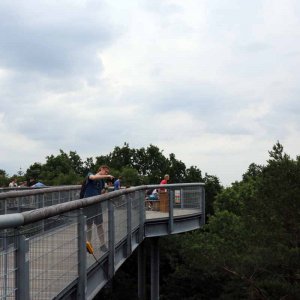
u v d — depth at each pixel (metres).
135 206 14.38
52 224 5.62
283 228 19.33
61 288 5.96
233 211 47.03
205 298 37.12
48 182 61.84
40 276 5.23
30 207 12.84
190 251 22.36
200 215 20.97
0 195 9.84
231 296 25.59
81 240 6.74
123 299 37.94
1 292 4.17
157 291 22.02
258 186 21.56
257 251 19.06
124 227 11.86
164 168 85.25
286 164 20.55
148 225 17.89
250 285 20.16
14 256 4.47
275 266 19.30
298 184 19.95
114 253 9.72
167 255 38.91
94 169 85.94
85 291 6.79
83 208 7.08
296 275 19.66
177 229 19.22
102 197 8.04
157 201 19.45
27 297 4.55
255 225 20.02
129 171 70.19
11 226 4.21
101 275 8.91
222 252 20.67
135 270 41.16
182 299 38.00
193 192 20.84
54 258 5.68
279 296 19.05
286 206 19.33
